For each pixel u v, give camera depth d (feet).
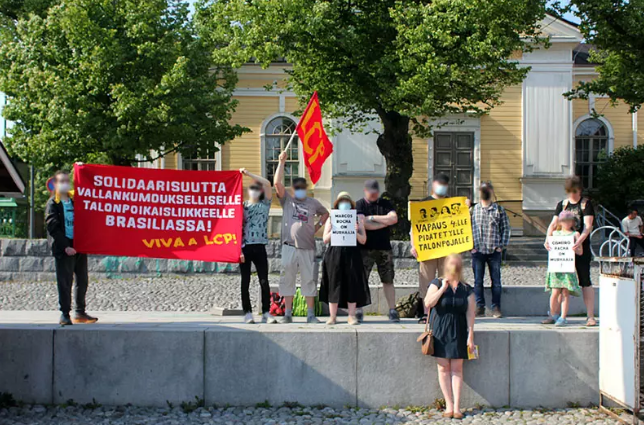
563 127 86.69
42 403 24.70
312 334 24.85
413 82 55.06
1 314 33.06
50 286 50.88
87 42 66.23
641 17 59.26
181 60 67.41
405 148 66.59
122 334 24.79
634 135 89.45
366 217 28.76
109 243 27.27
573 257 27.71
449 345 23.80
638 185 78.28
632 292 22.57
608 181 81.00
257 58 59.00
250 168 88.48
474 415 24.17
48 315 32.58
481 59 56.39
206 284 50.21
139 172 27.55
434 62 55.21
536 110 86.84
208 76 76.33
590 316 27.96
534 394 25.26
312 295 28.32
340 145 86.12
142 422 22.88
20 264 54.29
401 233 64.90
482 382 25.13
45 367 24.75
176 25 72.43
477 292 31.50
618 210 81.82
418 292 32.17
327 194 86.69
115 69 67.87
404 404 24.90
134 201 27.53
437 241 28.60
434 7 55.52
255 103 88.53
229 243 27.73
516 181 87.61
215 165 88.38
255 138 88.53
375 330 25.17
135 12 68.18
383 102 60.59
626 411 24.36
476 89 63.00
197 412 24.13
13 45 69.10
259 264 28.35
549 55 86.48
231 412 24.13
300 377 24.82
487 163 87.81
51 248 26.53
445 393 24.04
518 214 84.94
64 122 66.23
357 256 27.63
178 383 24.75
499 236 31.24
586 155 89.97
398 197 66.03
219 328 25.52
